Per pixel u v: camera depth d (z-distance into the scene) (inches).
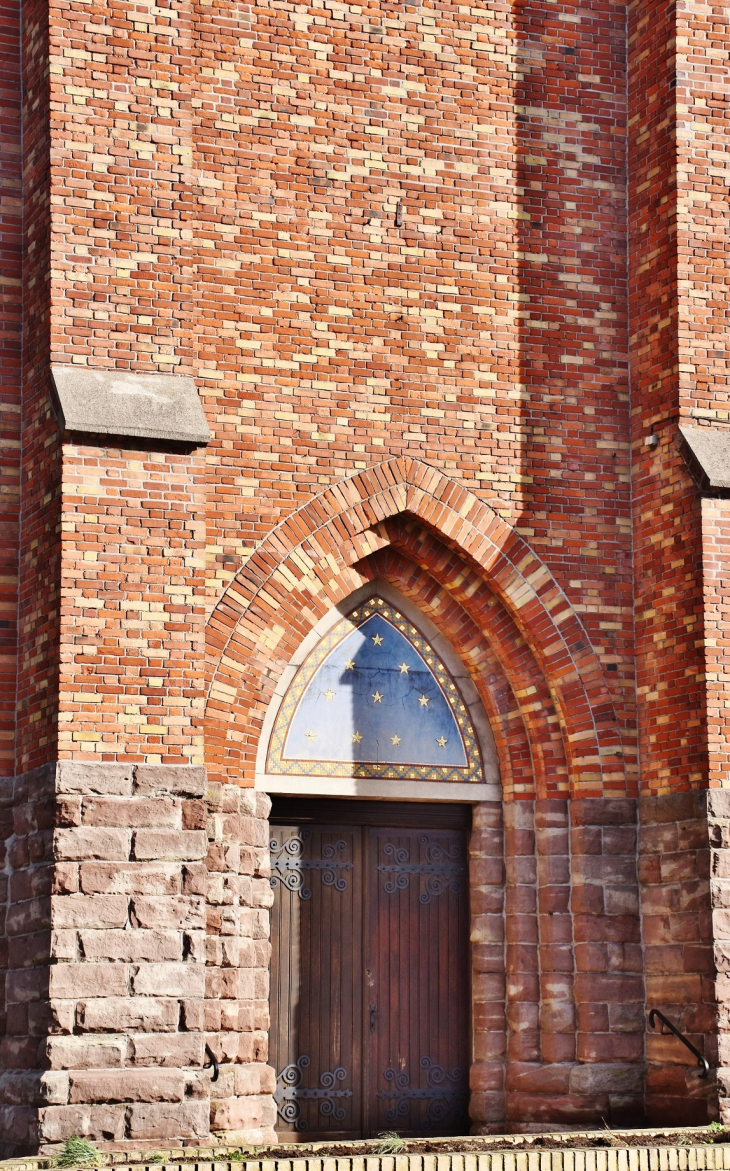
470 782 588.7
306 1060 559.2
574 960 568.1
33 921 478.9
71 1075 457.1
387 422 564.7
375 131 576.4
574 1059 560.1
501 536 576.1
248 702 538.6
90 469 487.2
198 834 482.9
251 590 540.1
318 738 569.0
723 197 586.6
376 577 579.2
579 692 578.9
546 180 600.1
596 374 597.0
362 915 577.0
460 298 581.3
